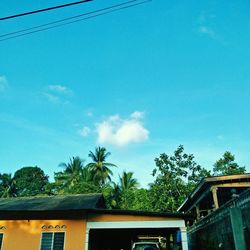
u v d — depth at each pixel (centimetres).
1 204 1633
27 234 1432
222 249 1100
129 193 3475
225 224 1048
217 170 2820
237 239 805
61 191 3584
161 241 2444
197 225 1730
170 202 2764
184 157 2978
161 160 2997
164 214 1366
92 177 3856
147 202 3078
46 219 1455
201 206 1997
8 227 1455
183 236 1323
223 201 1747
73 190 3353
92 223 1415
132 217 1397
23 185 5472
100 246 1892
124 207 3388
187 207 2105
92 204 1423
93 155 4050
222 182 1370
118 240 2053
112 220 1405
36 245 1404
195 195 1673
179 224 1352
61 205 1455
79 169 4044
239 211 834
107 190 3362
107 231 1762
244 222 845
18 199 1825
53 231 1423
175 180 2894
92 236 1620
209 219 1332
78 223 1421
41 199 1745
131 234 1988
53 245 1396
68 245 1381
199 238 1677
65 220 1440
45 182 5900
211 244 1309
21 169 5800
